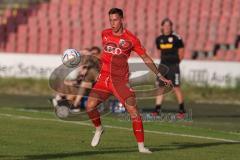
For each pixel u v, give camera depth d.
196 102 74.06
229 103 74.00
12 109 59.38
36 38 92.06
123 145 37.00
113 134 42.44
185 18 88.62
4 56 85.88
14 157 31.22
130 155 32.81
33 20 93.75
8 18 94.94
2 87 83.31
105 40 34.31
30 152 32.97
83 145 36.38
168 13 89.94
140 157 32.22
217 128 50.03
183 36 86.44
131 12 91.12
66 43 90.69
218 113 62.31
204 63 78.62
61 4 94.44
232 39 85.69
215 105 70.94
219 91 77.25
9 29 93.69
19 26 93.56
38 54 84.75
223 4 88.75
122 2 92.19
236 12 87.94
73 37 90.75
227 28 86.69
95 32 90.31
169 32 58.53
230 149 36.69
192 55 84.94
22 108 61.25
